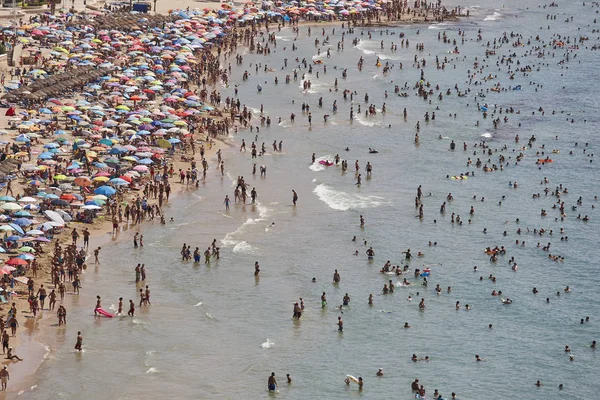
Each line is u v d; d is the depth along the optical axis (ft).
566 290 440.45
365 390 351.25
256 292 433.07
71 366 358.23
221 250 476.54
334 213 536.42
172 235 491.72
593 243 497.05
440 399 345.31
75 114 627.05
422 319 411.13
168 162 604.90
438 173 613.11
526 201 561.43
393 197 566.36
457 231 513.04
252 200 552.00
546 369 370.32
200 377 356.79
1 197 470.80
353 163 632.38
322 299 420.36
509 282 449.06
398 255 479.00
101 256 460.96
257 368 365.61
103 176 524.11
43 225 449.89
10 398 334.44
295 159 636.89
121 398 338.54
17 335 377.30
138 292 425.28
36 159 551.59
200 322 401.49
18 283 418.10
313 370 365.61
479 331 400.88
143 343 379.76
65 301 411.13
